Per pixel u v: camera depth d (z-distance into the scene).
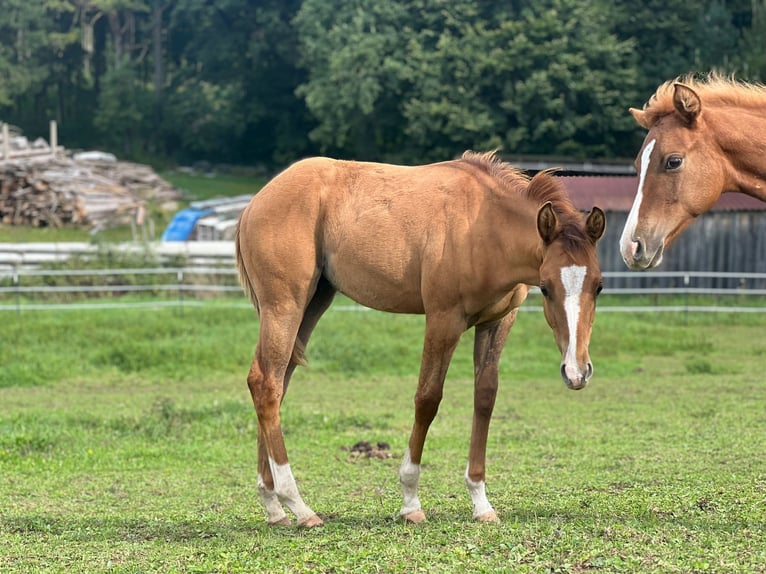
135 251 23.06
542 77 39.56
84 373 15.59
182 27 64.19
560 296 5.55
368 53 44.00
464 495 7.43
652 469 8.06
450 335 6.31
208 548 5.82
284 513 6.71
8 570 5.48
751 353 17.38
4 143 40.12
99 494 7.84
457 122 41.25
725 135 6.07
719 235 23.45
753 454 8.52
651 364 16.38
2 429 10.41
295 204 6.76
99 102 63.31
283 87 60.50
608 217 22.62
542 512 6.53
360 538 5.92
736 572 4.88
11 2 60.44
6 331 17.39
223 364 16.23
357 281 6.68
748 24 45.84
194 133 61.59
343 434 10.61
